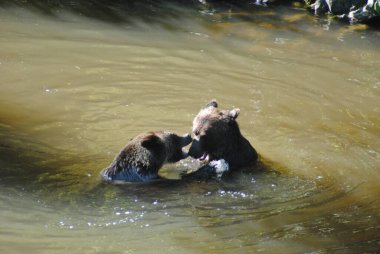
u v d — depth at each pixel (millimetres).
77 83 19969
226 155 15242
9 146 15445
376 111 19594
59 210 12586
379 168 15852
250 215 13039
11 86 19422
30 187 13430
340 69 22938
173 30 25922
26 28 24672
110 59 22141
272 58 23516
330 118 18859
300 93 20531
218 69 22000
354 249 12000
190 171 15188
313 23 28234
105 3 28844
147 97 19266
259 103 19500
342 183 14914
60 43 23359
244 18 28312
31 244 11352
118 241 11680
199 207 13172
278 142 17047
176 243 11750
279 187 14430
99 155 15438
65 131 16750
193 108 18734
